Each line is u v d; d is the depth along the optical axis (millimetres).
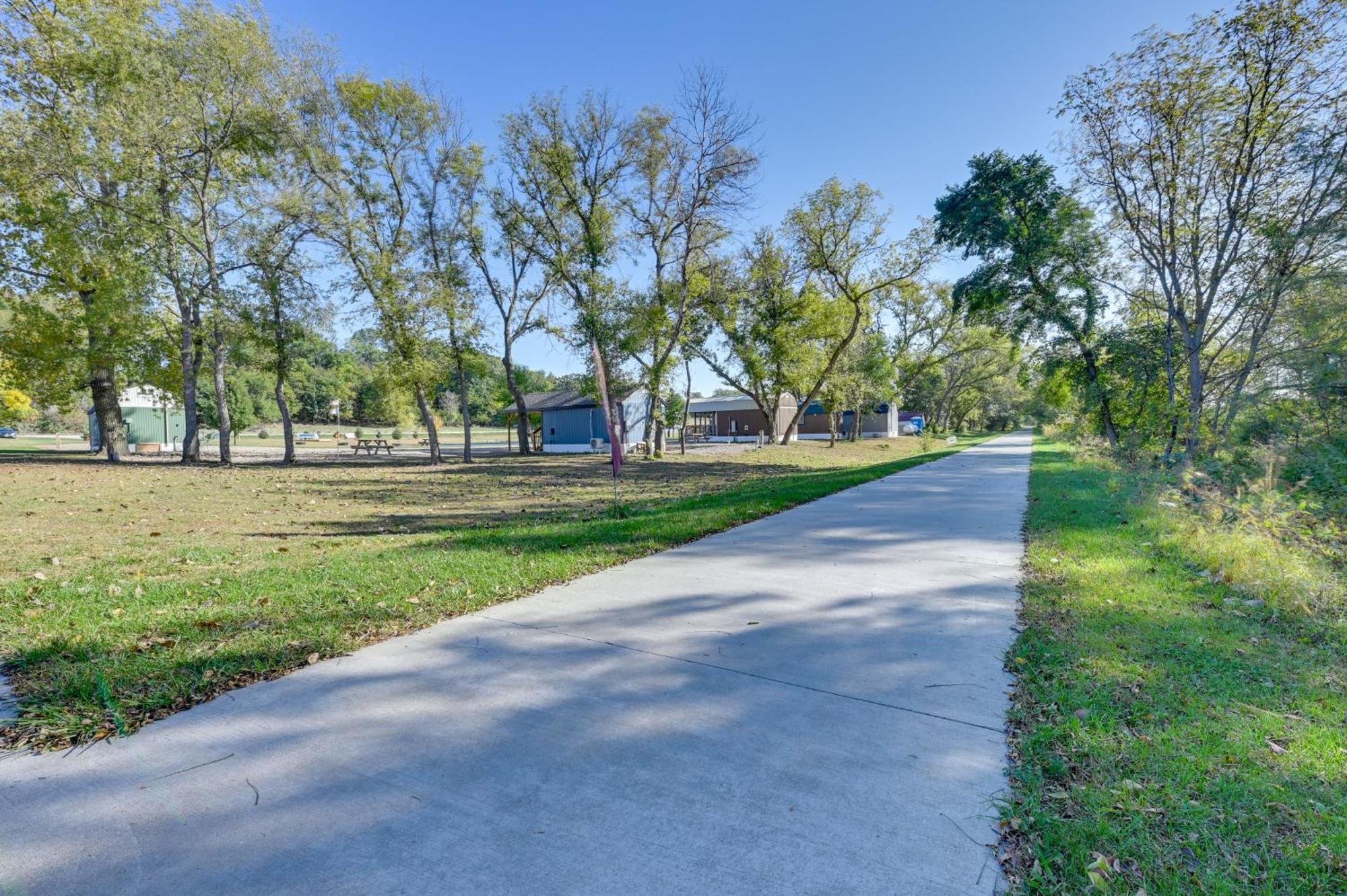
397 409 52562
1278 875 1945
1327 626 4109
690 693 3342
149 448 31734
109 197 18562
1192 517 6891
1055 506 9547
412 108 21453
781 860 2059
